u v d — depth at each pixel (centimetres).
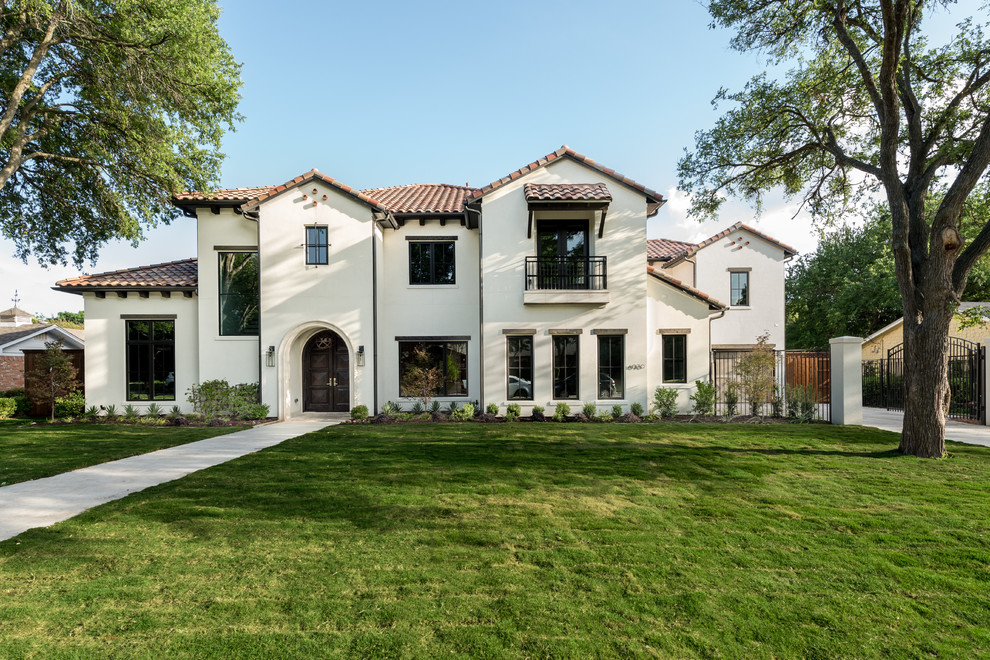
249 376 1589
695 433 1182
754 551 483
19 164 1416
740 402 1736
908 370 938
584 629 345
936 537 520
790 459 889
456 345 1648
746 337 2223
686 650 322
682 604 380
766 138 1289
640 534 526
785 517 582
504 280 1519
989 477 765
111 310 1606
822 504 632
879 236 2798
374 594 393
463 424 1376
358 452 963
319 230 1553
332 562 454
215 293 1600
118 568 444
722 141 1295
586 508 614
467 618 358
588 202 1395
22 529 550
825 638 338
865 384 1997
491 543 502
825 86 1205
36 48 1373
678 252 2270
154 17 1329
